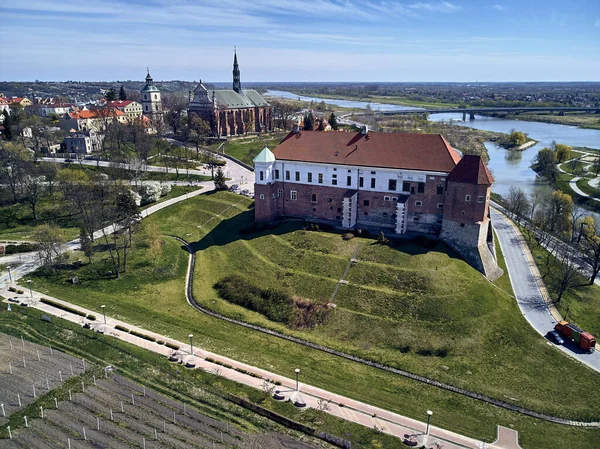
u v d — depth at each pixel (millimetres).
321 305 80625
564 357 70875
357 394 60375
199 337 72875
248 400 57688
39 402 55469
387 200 101062
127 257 99500
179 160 178250
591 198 161375
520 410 58875
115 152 176625
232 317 79938
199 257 102688
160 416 54219
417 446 51438
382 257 89562
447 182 92562
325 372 65125
